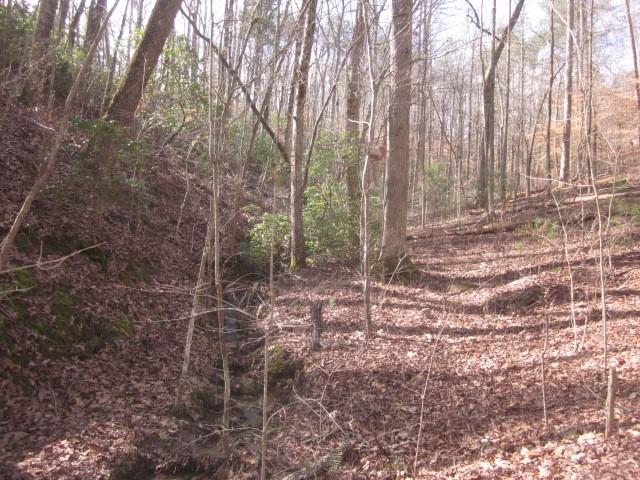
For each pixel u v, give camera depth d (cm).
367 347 758
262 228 1158
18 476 461
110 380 654
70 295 731
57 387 608
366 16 771
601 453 421
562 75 2416
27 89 1116
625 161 1332
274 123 1614
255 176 1567
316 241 1191
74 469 480
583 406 519
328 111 2186
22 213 349
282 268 1189
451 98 3491
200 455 531
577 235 1105
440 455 498
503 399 580
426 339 780
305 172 1242
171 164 1320
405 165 1075
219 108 636
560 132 2425
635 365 579
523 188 2645
